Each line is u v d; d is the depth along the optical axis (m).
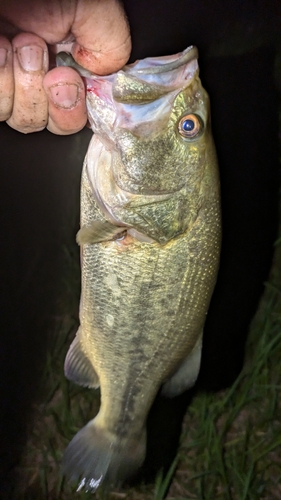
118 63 0.21
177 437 0.48
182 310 0.25
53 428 0.49
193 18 0.65
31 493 0.45
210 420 0.47
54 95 0.20
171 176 0.22
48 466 0.47
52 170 0.65
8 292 0.58
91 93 0.21
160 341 0.26
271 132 0.62
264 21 0.64
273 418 0.47
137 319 0.25
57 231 0.62
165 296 0.24
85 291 0.25
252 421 0.48
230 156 0.63
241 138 0.63
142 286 0.24
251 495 0.43
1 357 0.53
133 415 0.28
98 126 0.22
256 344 0.53
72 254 0.61
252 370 0.50
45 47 0.20
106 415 0.29
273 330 0.52
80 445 0.29
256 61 0.64
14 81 0.20
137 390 0.27
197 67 0.22
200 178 0.23
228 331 0.56
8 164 0.63
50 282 0.59
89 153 0.23
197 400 0.50
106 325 0.26
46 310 0.57
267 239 0.60
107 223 0.23
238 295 0.58
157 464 0.46
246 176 0.62
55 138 0.65
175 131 0.22
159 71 0.21
